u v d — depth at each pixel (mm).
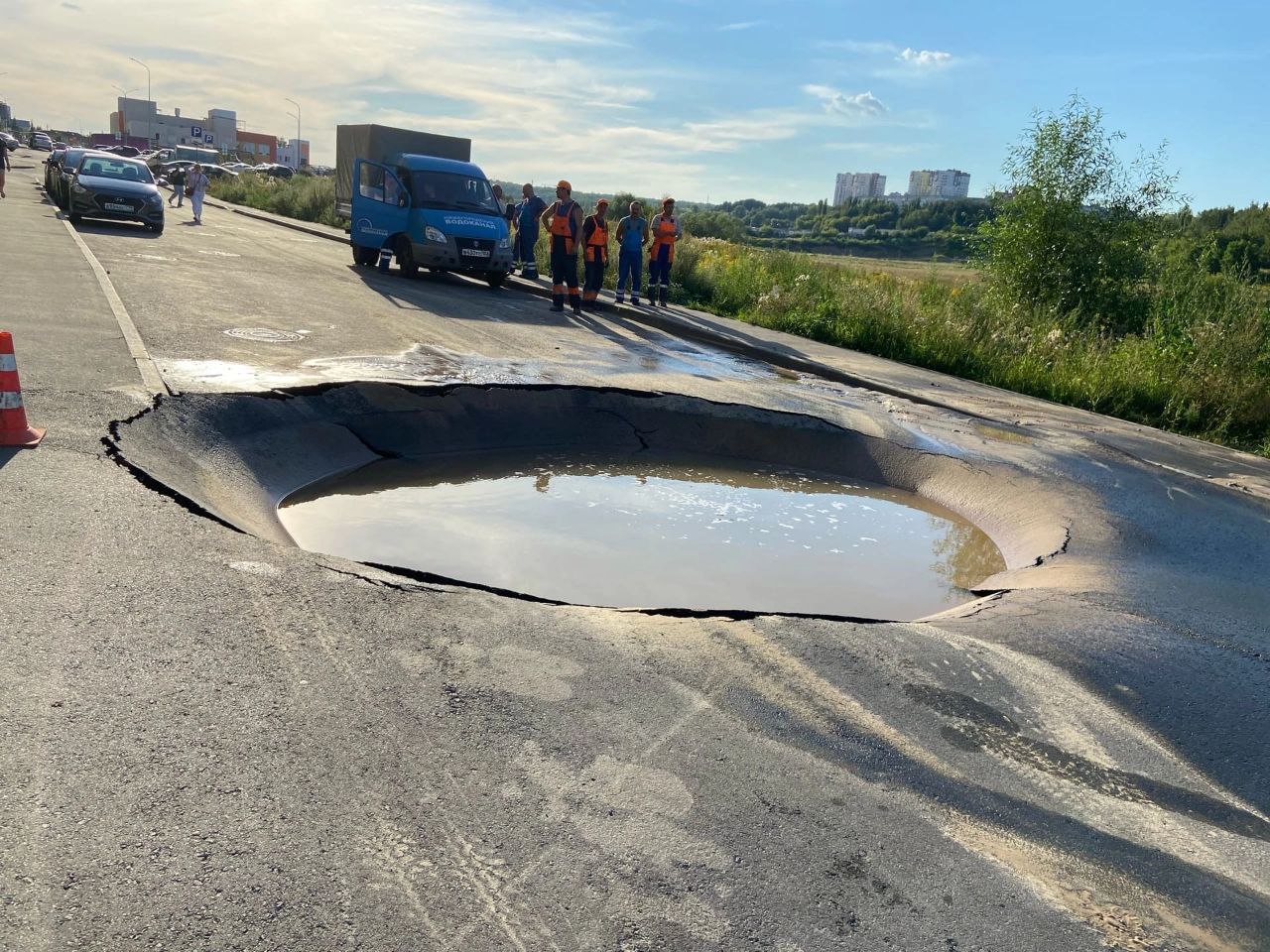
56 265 12367
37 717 2682
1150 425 11398
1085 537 6289
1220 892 2617
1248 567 5957
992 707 3590
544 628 3762
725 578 5391
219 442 6074
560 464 7574
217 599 3604
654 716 3158
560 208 14133
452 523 5855
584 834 2471
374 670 3213
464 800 2555
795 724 3234
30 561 3697
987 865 2596
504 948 2043
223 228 24750
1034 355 13523
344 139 25141
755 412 8789
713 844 2502
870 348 14438
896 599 5379
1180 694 3914
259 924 2027
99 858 2166
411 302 13414
